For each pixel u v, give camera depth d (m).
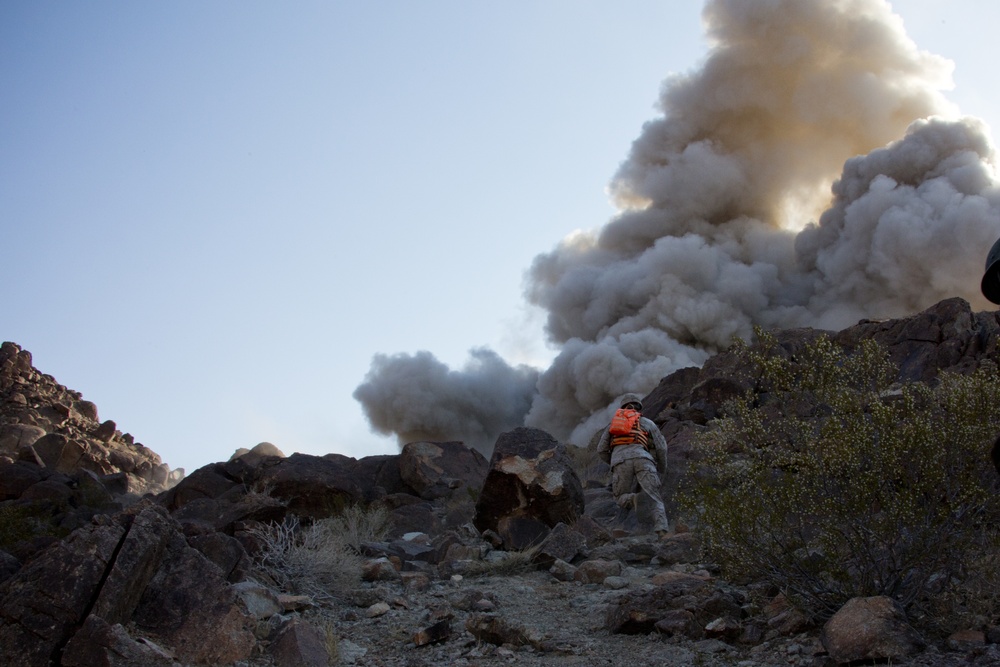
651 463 10.08
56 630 5.16
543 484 9.66
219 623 5.62
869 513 5.87
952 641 5.23
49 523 9.62
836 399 6.28
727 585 6.94
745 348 7.10
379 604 7.01
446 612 6.65
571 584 7.87
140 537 5.66
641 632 6.11
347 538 9.05
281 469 10.46
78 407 28.81
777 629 5.77
